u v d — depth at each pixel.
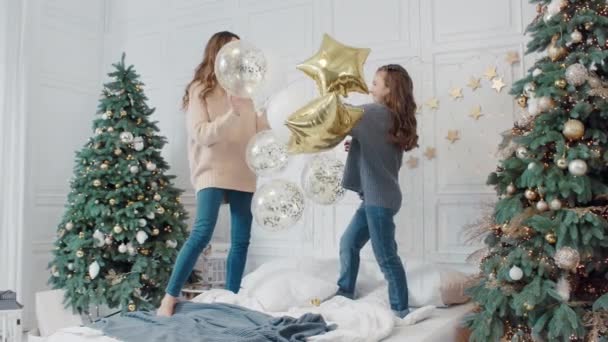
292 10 3.71
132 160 3.36
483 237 2.89
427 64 3.23
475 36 3.12
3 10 3.69
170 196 3.49
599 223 1.92
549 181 2.04
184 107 2.54
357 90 2.15
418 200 3.20
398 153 2.40
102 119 3.42
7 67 3.69
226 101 2.39
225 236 3.86
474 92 3.10
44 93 3.97
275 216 2.11
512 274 2.06
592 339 1.89
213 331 1.83
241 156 2.45
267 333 1.76
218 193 2.38
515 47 3.01
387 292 2.62
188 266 2.26
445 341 2.16
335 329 1.95
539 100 2.12
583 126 2.04
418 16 3.28
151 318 2.03
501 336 2.10
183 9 4.20
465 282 2.67
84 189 3.29
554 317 1.95
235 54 2.01
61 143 4.09
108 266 3.30
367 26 3.44
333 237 3.45
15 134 3.69
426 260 3.15
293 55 3.69
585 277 2.16
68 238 3.31
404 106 2.41
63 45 4.15
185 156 4.11
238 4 3.95
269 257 3.68
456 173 3.12
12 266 3.59
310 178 2.33
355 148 2.41
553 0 2.19
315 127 1.91
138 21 4.40
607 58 2.09
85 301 3.17
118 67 3.51
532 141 2.12
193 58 4.13
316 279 2.57
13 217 3.62
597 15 2.09
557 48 2.17
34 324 3.70
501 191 2.28
